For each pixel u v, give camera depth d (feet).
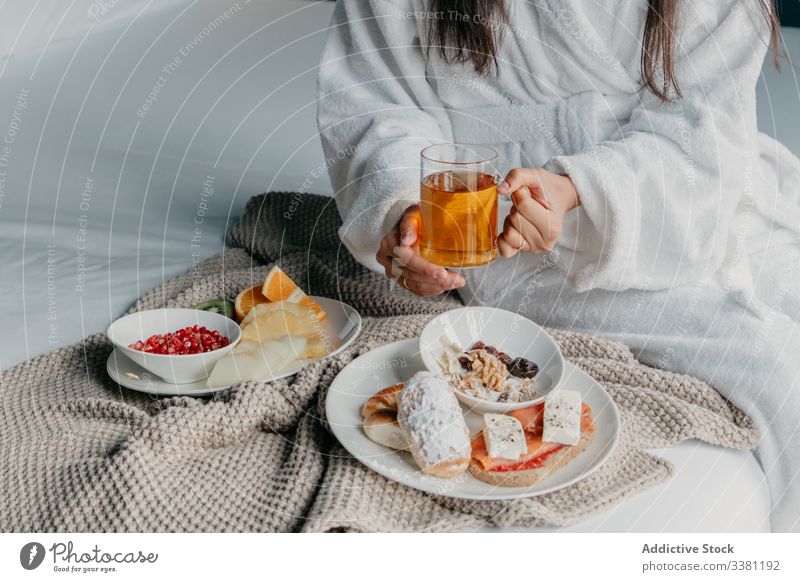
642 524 3.02
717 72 4.02
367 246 4.10
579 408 3.13
